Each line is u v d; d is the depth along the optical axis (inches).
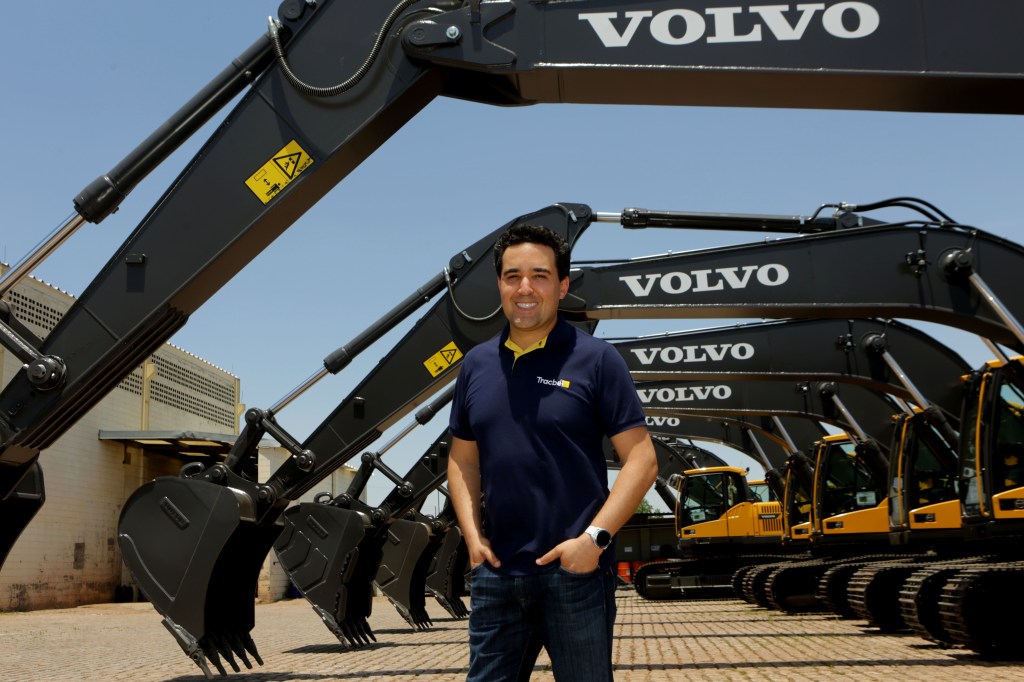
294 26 301.4
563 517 109.6
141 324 302.8
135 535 355.9
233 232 302.7
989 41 262.4
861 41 264.8
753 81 269.3
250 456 455.8
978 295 436.1
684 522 990.4
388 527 656.4
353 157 302.0
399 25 291.7
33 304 971.3
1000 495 430.9
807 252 454.3
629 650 458.3
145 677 388.8
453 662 432.8
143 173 295.0
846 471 727.1
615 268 468.4
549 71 271.6
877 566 546.3
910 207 450.9
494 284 483.5
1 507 303.6
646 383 732.7
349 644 537.3
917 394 546.6
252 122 302.5
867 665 376.5
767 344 592.4
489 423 112.8
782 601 716.0
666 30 269.7
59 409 298.7
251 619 410.9
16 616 901.2
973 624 390.0
